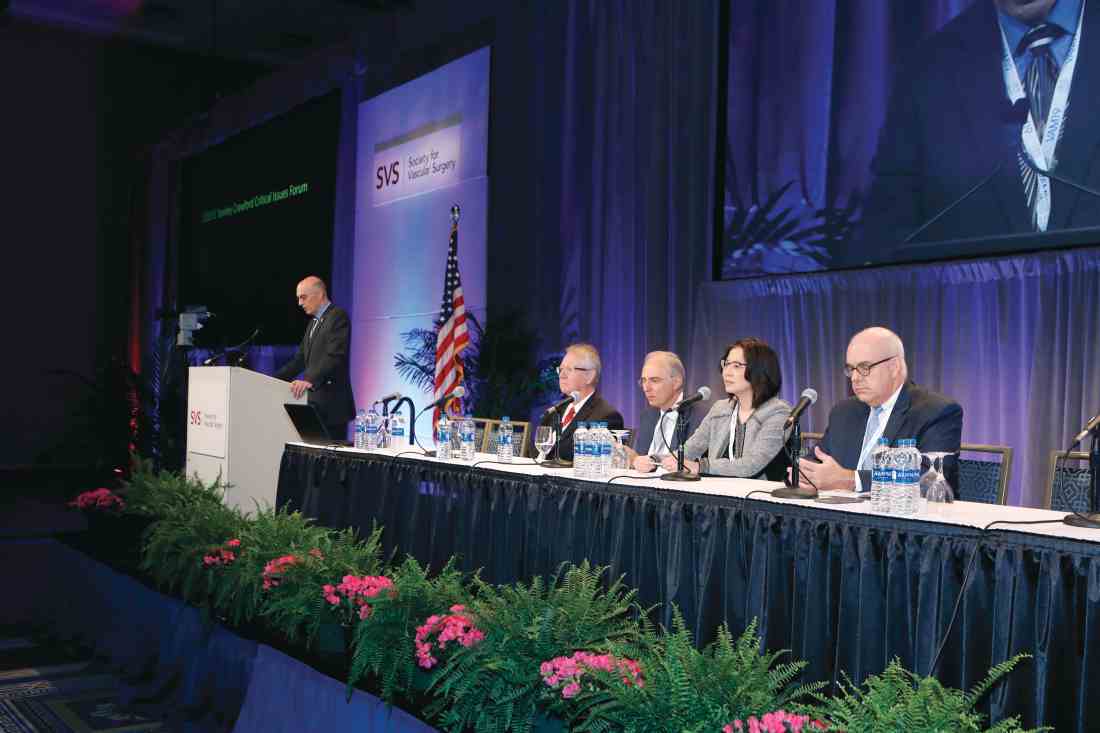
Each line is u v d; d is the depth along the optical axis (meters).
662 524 2.65
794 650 2.30
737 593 2.44
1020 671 1.90
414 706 2.26
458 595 2.48
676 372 3.82
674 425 3.78
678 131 5.79
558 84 6.69
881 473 2.28
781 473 3.29
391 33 8.34
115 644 3.72
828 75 4.94
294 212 9.58
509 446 3.64
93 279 11.37
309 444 4.37
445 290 6.78
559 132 6.69
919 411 2.91
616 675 1.87
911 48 4.59
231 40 10.62
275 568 2.92
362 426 4.21
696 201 5.69
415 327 7.96
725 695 1.80
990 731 1.69
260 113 10.27
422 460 3.59
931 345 4.52
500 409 6.31
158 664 3.38
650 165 5.97
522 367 6.41
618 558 2.74
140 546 3.88
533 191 6.86
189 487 4.14
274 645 2.81
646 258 5.99
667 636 2.00
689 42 5.73
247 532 3.27
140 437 10.13
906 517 2.13
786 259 5.14
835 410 3.17
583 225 6.50
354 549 3.03
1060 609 1.86
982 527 2.00
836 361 4.91
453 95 7.57
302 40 10.45
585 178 6.49
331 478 4.09
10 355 10.88
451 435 3.63
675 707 1.78
